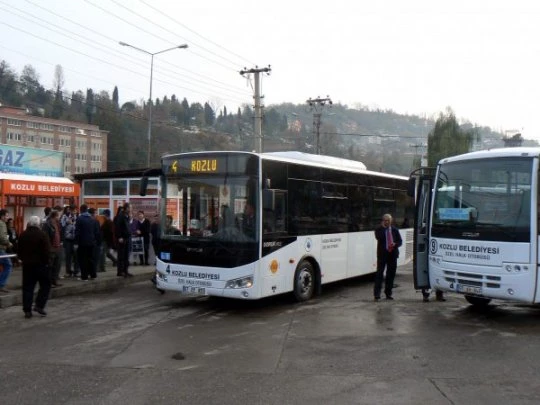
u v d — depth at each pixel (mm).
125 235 14578
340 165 13617
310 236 11797
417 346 7816
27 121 92562
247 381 6176
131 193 21375
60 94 51438
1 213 12117
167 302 11703
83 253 13695
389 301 11820
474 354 7379
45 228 12773
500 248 9367
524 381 6188
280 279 10773
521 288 9141
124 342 8078
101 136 104438
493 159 9773
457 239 10047
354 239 13641
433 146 60344
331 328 9031
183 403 5465
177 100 76375
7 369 6680
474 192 9945
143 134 67875
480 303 11242
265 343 7992
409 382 6141
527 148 9734
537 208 9133
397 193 16062
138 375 6414
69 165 98875
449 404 5422
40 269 10094
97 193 21969
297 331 8797
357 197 13852
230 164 10367
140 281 15133
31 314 10055
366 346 7809
